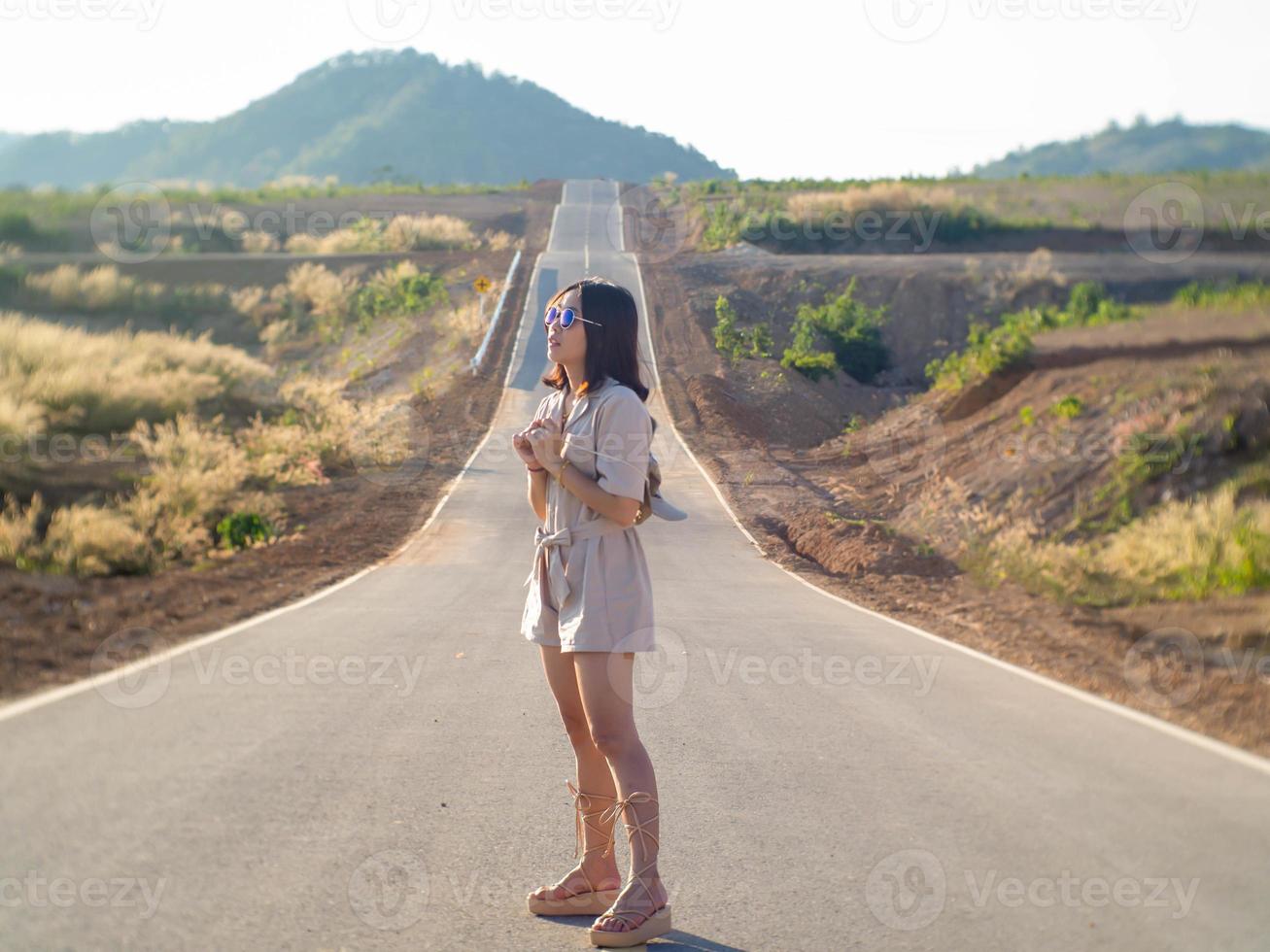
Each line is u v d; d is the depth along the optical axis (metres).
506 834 4.04
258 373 29.19
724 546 18.88
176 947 2.90
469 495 23.47
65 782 4.39
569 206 82.69
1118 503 16.45
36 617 8.69
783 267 58.94
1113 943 3.17
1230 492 15.30
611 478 3.10
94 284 42.84
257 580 12.64
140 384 21.62
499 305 49.97
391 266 59.03
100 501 15.27
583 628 3.17
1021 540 15.70
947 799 4.69
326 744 5.27
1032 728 6.22
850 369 50.72
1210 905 3.50
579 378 3.31
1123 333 26.45
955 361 30.33
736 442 33.78
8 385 18.70
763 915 3.37
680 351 46.50
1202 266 47.19
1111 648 9.46
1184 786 4.96
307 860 3.65
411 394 38.09
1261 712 6.91
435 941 3.06
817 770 5.16
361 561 15.34
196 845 3.73
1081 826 4.33
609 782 3.41
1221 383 18.03
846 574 16.14
